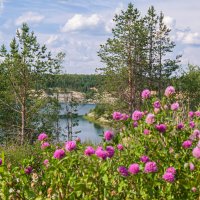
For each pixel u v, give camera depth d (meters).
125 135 5.10
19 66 24.36
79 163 4.24
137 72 32.62
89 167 4.03
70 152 4.30
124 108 31.14
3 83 24.88
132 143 4.95
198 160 4.52
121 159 4.68
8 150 10.42
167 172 4.26
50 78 25.38
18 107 26.50
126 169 4.25
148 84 34.19
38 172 4.74
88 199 3.86
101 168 4.02
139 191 4.27
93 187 4.00
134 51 32.38
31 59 24.86
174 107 5.30
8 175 4.12
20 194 4.11
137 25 32.19
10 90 25.38
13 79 24.72
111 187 4.17
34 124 25.94
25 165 4.60
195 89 35.41
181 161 4.63
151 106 5.51
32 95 25.67
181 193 4.36
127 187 4.29
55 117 26.39
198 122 5.80
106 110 31.36
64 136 26.72
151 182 4.25
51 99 25.89
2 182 4.09
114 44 32.06
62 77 26.61
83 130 51.72
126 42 32.47
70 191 4.08
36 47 24.69
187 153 4.82
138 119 5.11
